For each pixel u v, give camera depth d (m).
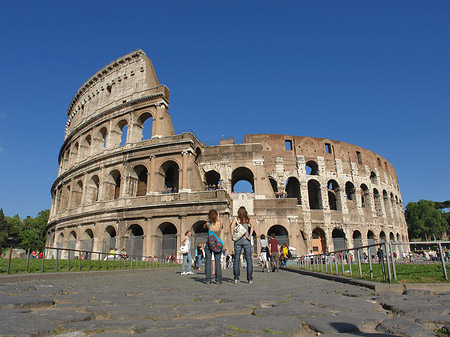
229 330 5.46
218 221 15.11
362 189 70.56
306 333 5.64
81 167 59.81
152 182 49.66
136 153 52.19
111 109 58.56
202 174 55.44
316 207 67.62
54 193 74.44
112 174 55.88
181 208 46.06
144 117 56.97
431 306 7.43
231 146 56.69
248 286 13.30
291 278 18.91
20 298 8.76
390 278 12.48
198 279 17.55
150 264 32.72
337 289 11.86
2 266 19.59
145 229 47.31
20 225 131.25
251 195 53.59
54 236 63.53
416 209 117.44
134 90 58.56
